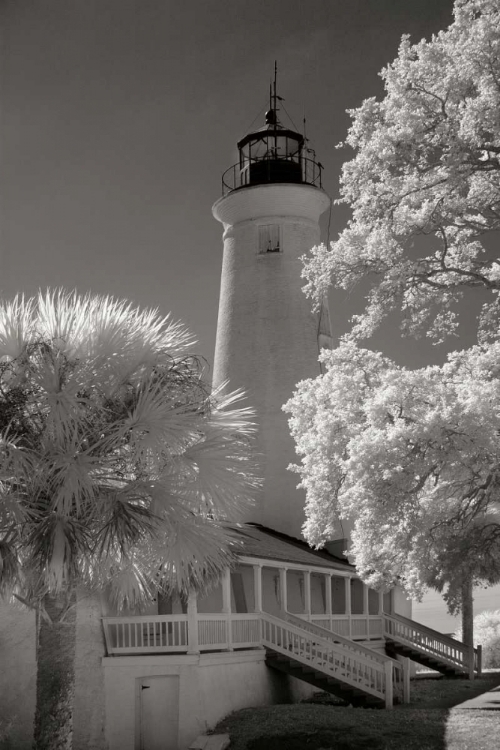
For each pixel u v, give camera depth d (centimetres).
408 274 1698
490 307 1902
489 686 3138
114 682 2055
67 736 1403
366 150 1659
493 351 1648
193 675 2062
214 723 2106
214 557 1472
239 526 1516
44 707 1402
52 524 1306
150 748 2058
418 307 1844
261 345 3988
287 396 3919
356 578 3522
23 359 1365
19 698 2077
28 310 1465
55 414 1324
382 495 1502
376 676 2427
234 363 4019
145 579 1595
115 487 1429
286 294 4025
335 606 3550
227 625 2286
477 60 1488
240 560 2314
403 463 1484
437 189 1659
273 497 3822
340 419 1753
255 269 4075
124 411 1404
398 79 1603
